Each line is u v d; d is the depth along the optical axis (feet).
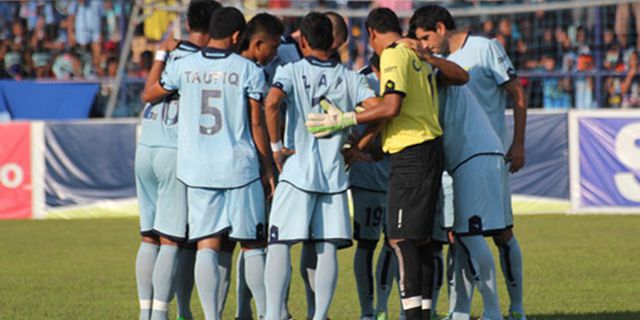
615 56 208.23
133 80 208.85
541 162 180.45
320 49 77.71
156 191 84.12
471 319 91.86
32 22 221.05
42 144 186.39
